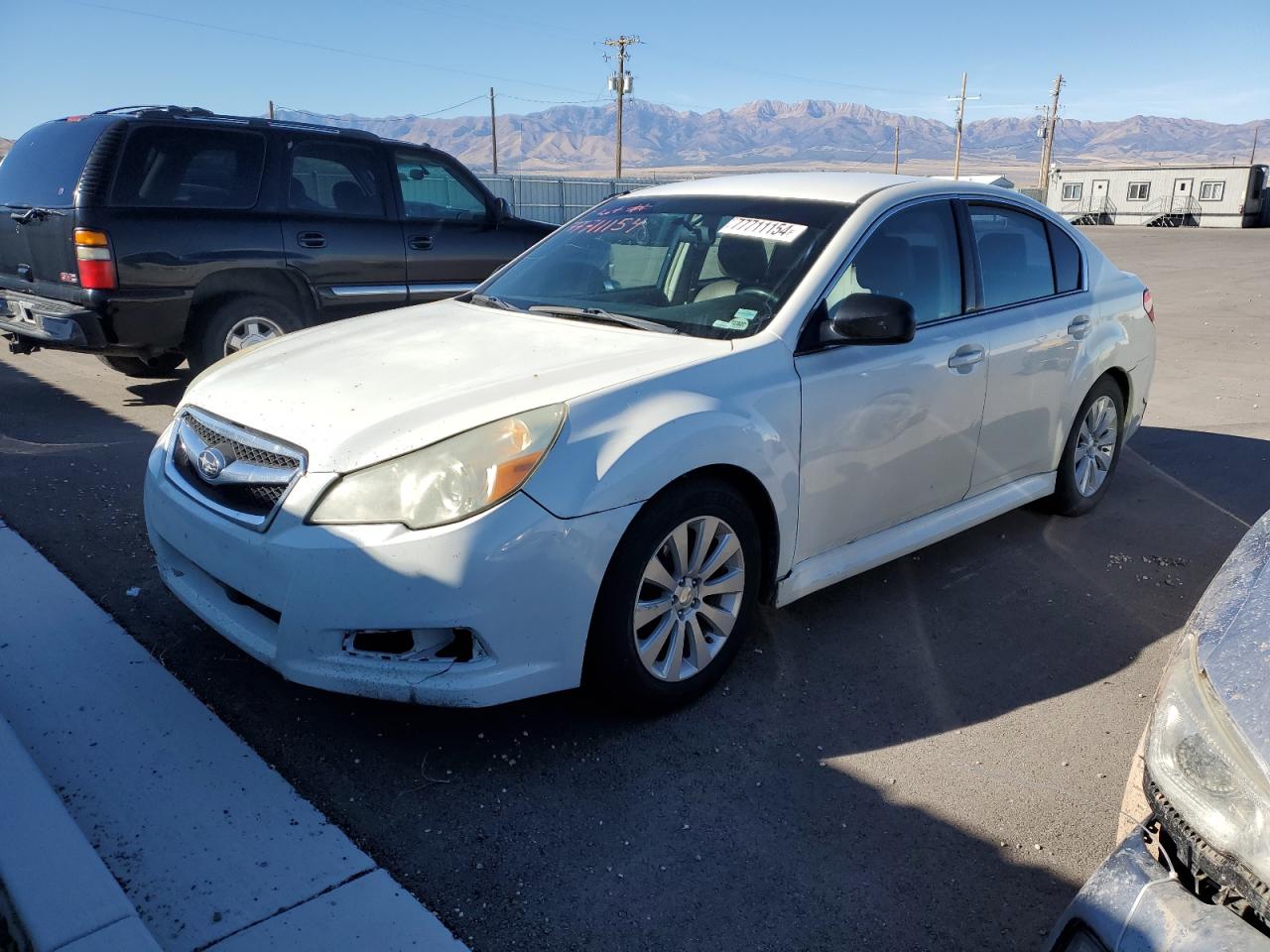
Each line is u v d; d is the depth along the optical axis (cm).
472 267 758
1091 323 462
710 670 315
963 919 231
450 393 280
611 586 276
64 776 262
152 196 594
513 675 262
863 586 415
